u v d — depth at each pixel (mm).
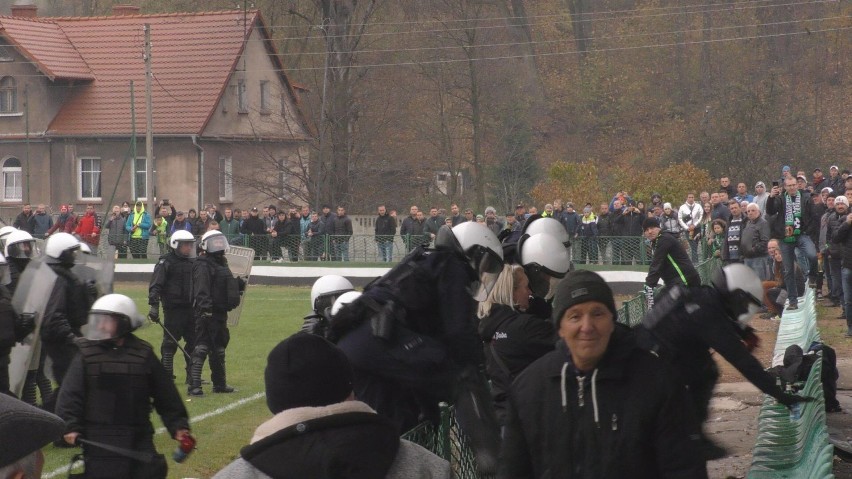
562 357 3885
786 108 48969
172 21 51656
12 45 49469
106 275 10219
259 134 49594
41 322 9508
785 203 19031
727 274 5109
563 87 57750
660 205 30141
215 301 13438
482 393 5250
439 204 52469
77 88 50219
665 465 3746
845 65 54500
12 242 11289
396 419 5375
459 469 5906
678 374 3814
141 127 48719
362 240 32656
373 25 51062
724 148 45656
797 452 6820
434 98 53625
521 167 51438
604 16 60344
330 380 3252
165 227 33969
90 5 60875
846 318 15734
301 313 23766
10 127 49844
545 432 3855
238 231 33750
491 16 55188
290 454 3133
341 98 47562
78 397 6863
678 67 57156
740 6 57062
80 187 49656
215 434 11383
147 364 7020
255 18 50500
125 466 6852
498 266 5613
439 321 5398
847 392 11055
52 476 9258
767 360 13617
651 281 14555
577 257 29734
